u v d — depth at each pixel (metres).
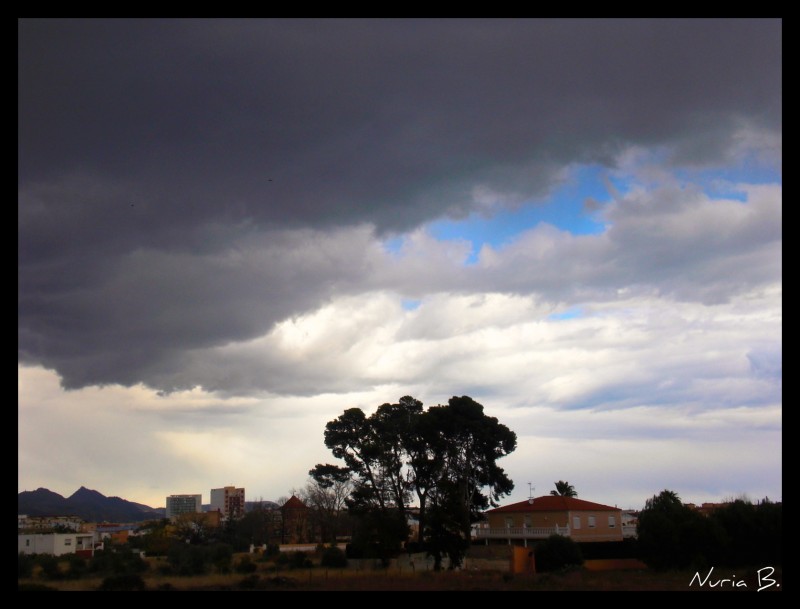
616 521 70.81
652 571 44.84
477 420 65.12
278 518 95.69
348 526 90.06
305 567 50.19
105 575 41.69
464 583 36.66
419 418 64.69
